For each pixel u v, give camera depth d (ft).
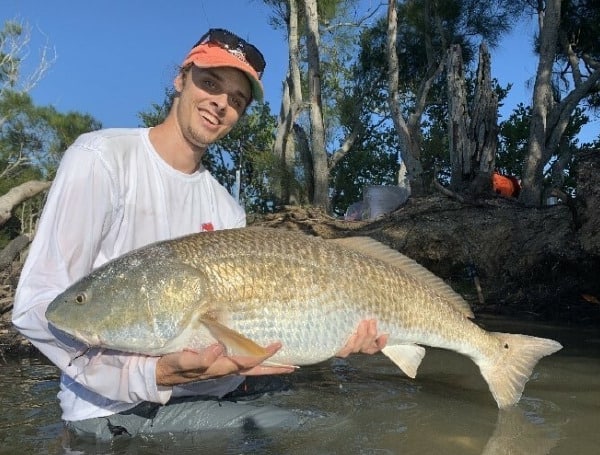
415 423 3.75
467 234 10.48
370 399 4.26
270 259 3.10
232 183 23.81
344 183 25.50
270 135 23.22
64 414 3.49
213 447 3.31
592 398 4.30
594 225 8.63
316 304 3.16
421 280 3.66
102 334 2.89
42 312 3.01
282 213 14.05
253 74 3.56
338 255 3.31
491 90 12.99
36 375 5.18
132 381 3.01
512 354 3.96
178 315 2.90
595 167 8.96
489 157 12.82
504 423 3.75
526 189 12.80
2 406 4.13
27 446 3.31
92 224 3.26
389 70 15.12
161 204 3.57
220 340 2.91
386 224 11.62
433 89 23.65
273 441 3.41
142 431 3.50
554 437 3.51
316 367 5.32
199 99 3.54
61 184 3.23
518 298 9.50
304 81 22.57
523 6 18.75
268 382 4.49
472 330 3.81
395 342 3.50
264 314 3.05
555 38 12.85
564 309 8.84
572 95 13.58
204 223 3.79
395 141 27.04
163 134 3.62
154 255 2.98
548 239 9.60
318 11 19.84
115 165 3.39
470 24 19.13
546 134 13.65
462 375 4.99
